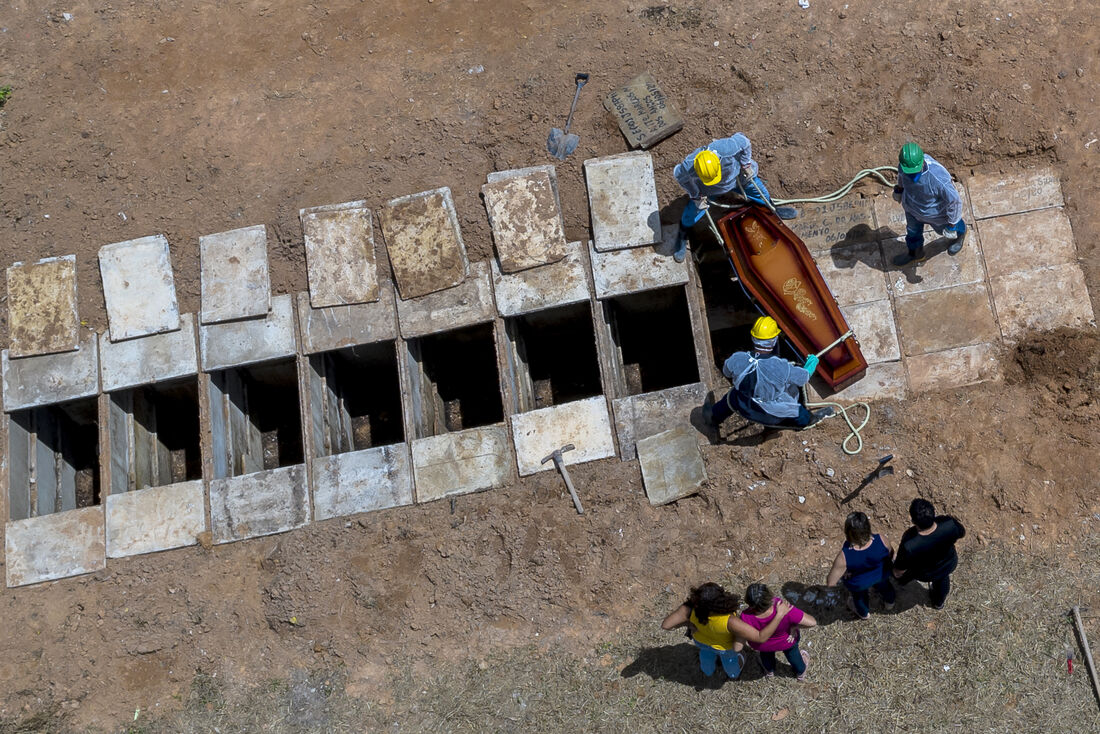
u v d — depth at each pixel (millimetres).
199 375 8859
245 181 9219
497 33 9406
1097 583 7293
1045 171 8531
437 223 8883
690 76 9023
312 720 7660
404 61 9438
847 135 8734
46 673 8008
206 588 8148
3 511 8648
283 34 9656
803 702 7148
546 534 7957
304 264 9023
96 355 8969
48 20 9945
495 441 8352
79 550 8406
